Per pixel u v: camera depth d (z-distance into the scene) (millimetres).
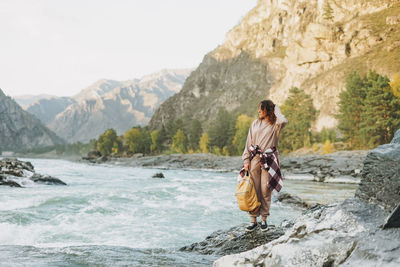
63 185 19203
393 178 2666
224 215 10672
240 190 4496
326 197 17156
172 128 138500
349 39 94000
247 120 88562
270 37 178750
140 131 125875
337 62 94062
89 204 11773
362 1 105938
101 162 100375
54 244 6848
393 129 48562
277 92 109688
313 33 100188
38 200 11859
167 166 67938
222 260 3314
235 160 62438
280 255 2701
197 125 123250
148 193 15281
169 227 8820
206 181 25734
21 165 19906
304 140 68875
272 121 4426
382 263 2105
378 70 77250
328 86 86812
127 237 7699
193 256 4512
